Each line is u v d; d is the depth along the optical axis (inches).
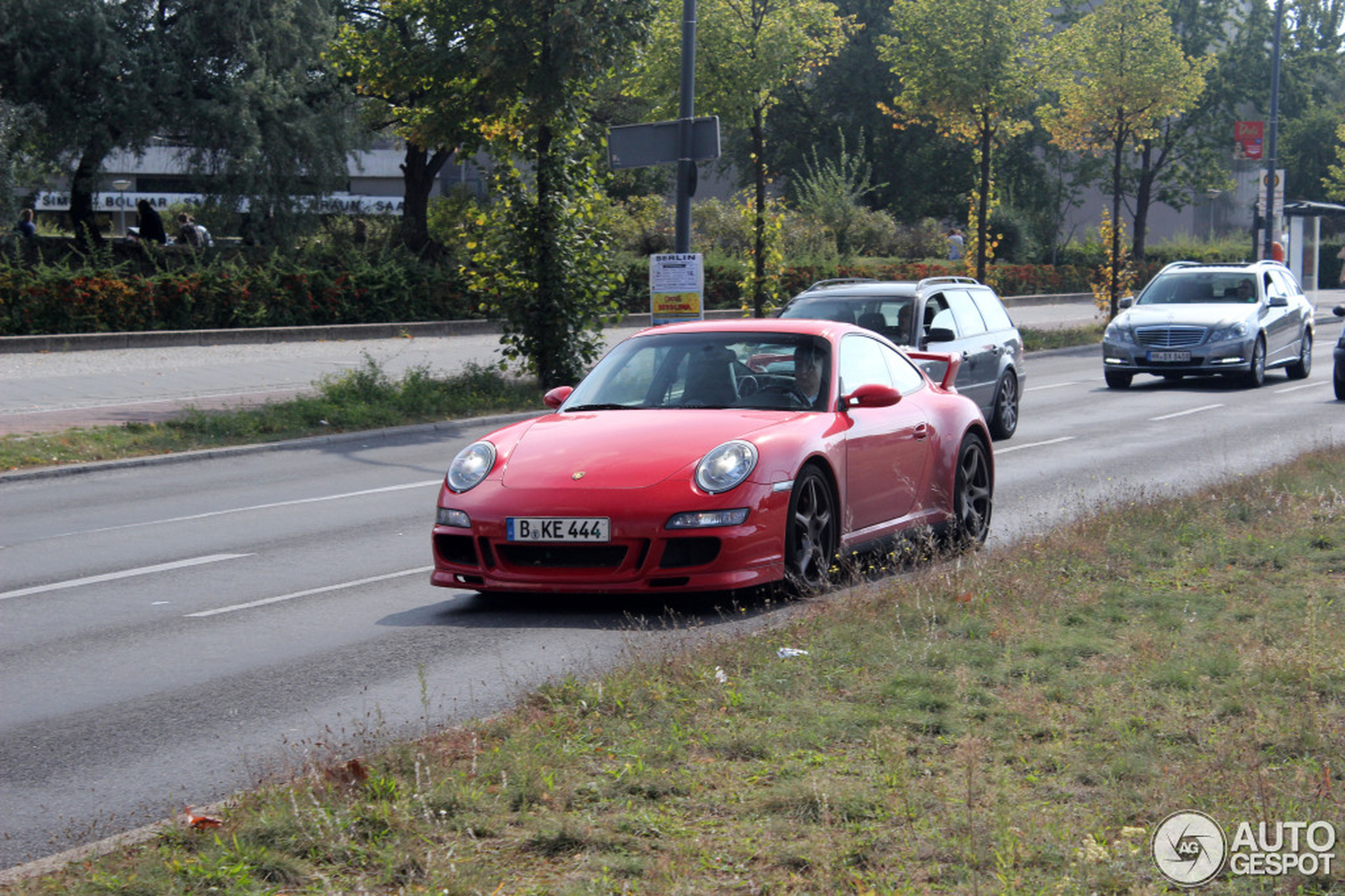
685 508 422.3
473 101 1195.3
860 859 219.3
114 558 583.2
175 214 2817.4
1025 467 781.9
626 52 1159.0
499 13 1123.3
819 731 283.7
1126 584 422.3
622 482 430.9
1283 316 1379.2
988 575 431.5
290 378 1311.5
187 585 522.0
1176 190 3695.9
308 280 1769.2
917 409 532.1
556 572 430.6
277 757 299.7
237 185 1948.8
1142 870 209.9
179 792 282.2
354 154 2155.5
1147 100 1978.3
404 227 2298.2
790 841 226.7
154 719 339.3
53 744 320.2
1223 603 394.9
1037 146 3860.7
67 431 946.1
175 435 943.7
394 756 273.6
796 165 3941.9
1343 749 260.7
